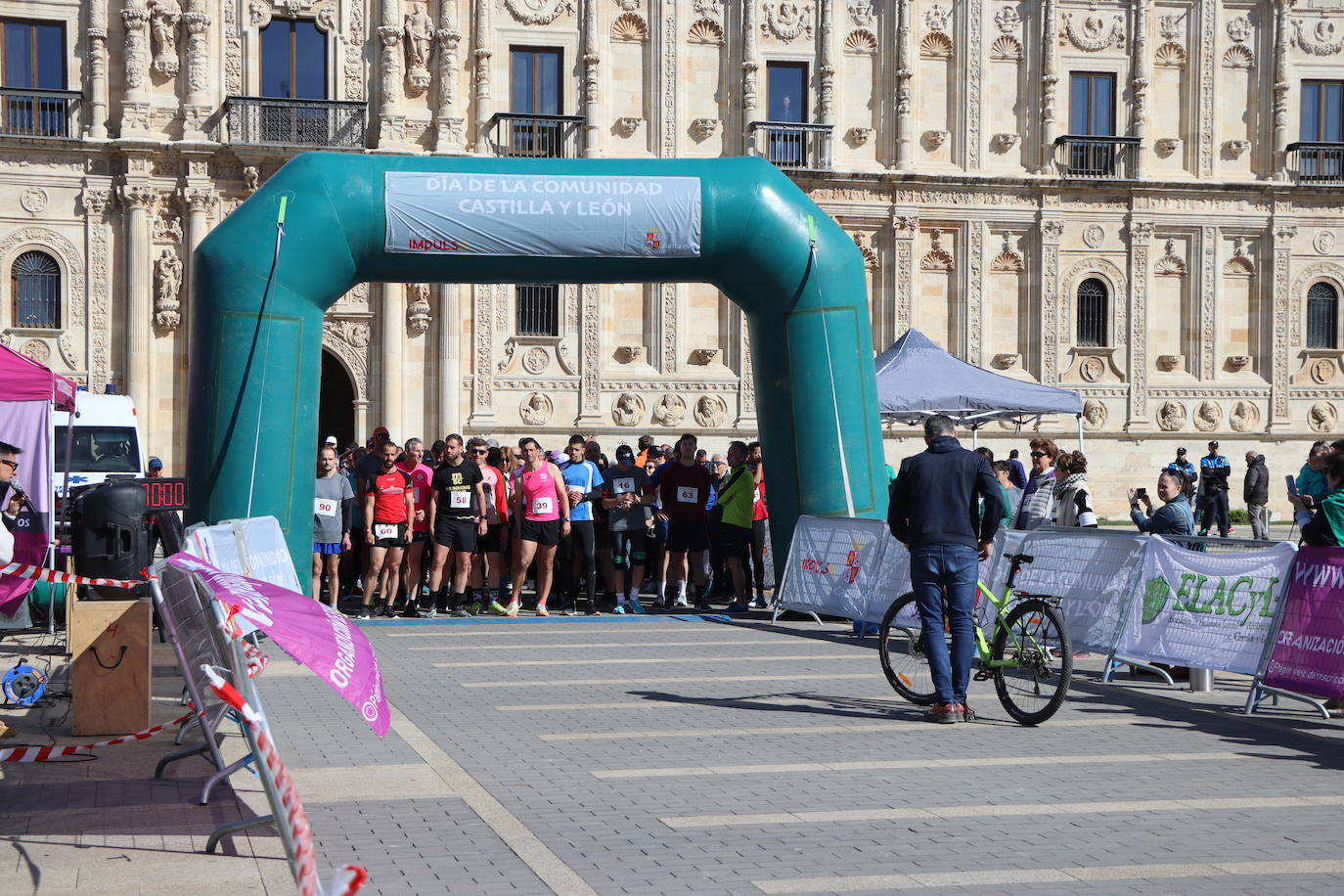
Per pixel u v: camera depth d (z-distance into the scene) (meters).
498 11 36.66
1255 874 6.38
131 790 7.98
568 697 11.33
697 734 9.76
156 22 34.59
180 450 34.97
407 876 6.21
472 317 36.41
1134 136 40.06
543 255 17.45
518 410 36.75
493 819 7.28
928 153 39.09
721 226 17.69
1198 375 40.75
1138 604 12.77
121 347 34.75
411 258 17.36
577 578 19.23
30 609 15.36
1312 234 41.16
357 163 17.33
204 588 6.40
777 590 18.12
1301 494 16.66
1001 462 18.34
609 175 17.61
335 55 35.56
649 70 37.59
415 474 18.08
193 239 34.69
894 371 22.17
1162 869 6.45
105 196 34.47
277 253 16.77
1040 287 39.53
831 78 38.22
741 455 18.84
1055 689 10.15
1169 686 12.64
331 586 17.73
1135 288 40.22
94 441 23.86
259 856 6.59
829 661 13.61
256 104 34.69
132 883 6.13
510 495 18.97
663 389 37.50
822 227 18.14
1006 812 7.53
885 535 15.77
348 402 40.94
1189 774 8.64
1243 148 40.91
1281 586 11.30
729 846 6.77
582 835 6.96
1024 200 39.44
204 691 7.71
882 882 6.20
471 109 36.47
